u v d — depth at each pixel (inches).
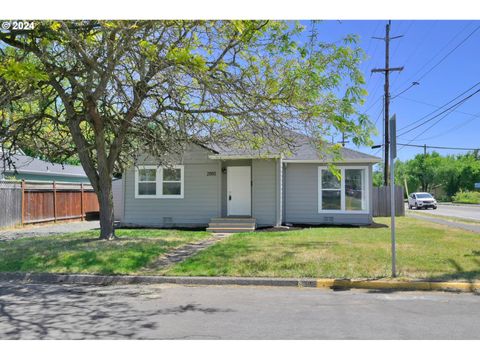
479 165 2674.7
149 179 733.3
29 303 268.1
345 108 393.7
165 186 729.6
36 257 382.0
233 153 682.2
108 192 487.2
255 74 401.1
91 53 394.3
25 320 230.1
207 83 367.9
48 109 558.6
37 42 418.6
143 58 384.8
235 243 469.7
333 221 722.8
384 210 1019.3
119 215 923.4
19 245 454.0
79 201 912.9
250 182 711.1
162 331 209.8
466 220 845.2
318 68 386.3
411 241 473.4
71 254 387.2
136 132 487.5
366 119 398.3
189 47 374.3
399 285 303.1
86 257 378.3
